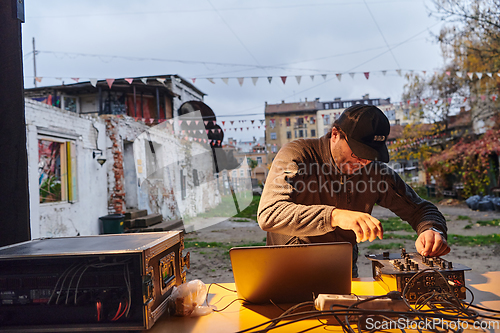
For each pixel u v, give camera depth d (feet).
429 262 4.23
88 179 27.30
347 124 4.71
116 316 3.30
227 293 4.84
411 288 3.92
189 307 3.85
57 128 23.90
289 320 3.67
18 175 5.07
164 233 4.55
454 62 43.88
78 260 3.33
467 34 40.09
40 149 23.20
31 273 3.35
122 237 4.38
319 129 113.19
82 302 3.32
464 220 34.68
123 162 31.12
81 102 55.93
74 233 25.35
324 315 3.31
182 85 61.05
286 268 3.98
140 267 3.29
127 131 31.53
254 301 4.18
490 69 40.04
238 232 30.07
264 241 25.57
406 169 83.05
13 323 3.35
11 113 5.07
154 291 3.55
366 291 4.55
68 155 25.43
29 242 4.25
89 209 27.27
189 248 23.68
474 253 19.86
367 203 5.49
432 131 57.21
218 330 3.50
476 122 52.39
